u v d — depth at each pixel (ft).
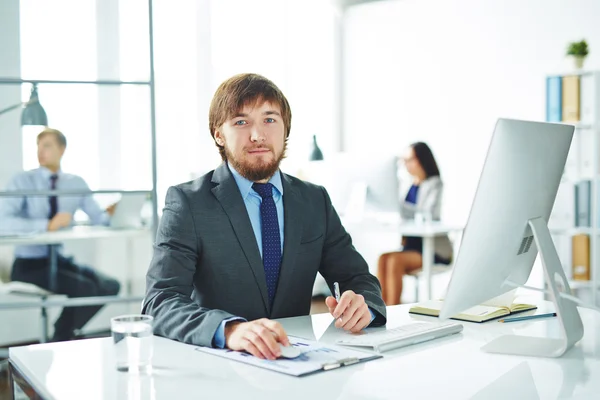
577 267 15.05
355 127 21.07
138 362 3.94
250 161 5.63
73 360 4.24
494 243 4.47
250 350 4.23
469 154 18.58
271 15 18.93
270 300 5.75
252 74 5.85
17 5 10.51
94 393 3.55
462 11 18.62
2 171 10.63
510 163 4.36
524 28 17.49
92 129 11.13
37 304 10.91
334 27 20.90
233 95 5.66
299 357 4.18
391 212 15.20
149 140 11.50
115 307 11.42
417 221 15.81
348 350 4.39
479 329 5.16
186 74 17.06
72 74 10.93
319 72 20.48
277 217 5.84
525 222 4.67
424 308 5.75
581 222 15.02
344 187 15.47
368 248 20.71
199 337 4.52
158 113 16.55
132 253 11.51
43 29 10.72
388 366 4.08
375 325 5.27
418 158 16.71
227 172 5.78
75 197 11.08
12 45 10.53
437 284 19.52
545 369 4.04
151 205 11.57
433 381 3.76
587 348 4.57
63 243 11.05
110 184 11.28
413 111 19.72
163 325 4.86
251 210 5.77
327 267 6.30
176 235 5.46
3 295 10.69
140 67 11.35
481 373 3.93
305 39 20.01
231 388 3.62
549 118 15.38
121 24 11.19
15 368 4.32
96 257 11.27
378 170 14.98
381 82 20.39
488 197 4.29
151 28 11.36
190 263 5.44
